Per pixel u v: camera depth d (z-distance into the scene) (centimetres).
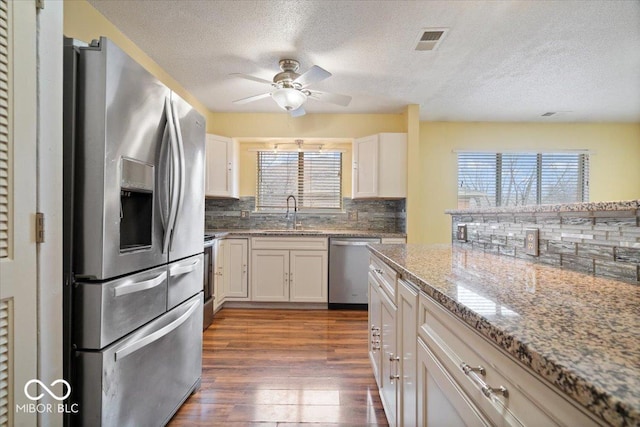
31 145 94
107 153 112
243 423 158
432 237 421
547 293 77
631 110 373
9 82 88
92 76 110
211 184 361
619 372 39
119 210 118
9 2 88
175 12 194
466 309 65
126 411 123
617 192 421
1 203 86
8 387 88
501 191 425
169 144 147
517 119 410
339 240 349
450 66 265
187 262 171
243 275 350
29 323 93
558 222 115
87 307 110
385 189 360
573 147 423
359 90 316
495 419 58
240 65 265
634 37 220
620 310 64
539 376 47
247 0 183
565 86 306
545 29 211
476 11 192
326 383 195
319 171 423
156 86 139
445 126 424
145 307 133
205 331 283
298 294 349
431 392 92
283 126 384
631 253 87
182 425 156
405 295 119
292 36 220
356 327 294
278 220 418
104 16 197
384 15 196
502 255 150
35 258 95
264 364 220
